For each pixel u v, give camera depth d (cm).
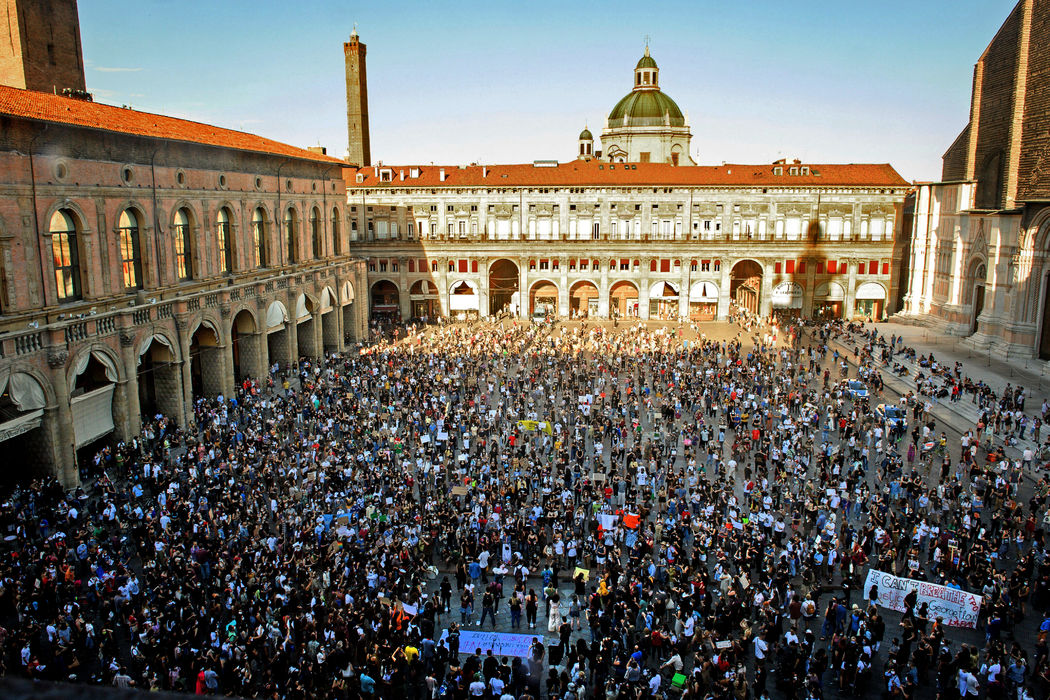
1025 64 8119
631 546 3825
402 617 3012
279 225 7681
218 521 3781
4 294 4350
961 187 9369
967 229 9244
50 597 3192
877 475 5006
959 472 4744
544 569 3712
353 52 11650
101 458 4728
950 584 3412
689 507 4272
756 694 2781
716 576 3562
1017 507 3991
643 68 13038
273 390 6950
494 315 11438
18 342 4294
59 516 3919
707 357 7869
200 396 6594
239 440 5109
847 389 6644
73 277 4950
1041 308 7800
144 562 3462
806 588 3603
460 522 3959
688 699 2609
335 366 7675
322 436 5253
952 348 8631
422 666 2950
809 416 5691
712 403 6238
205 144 6150
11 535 3747
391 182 10962
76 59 6569
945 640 3038
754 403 5969
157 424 5453
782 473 4538
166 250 5809
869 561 3797
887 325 10356
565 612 3456
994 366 7738
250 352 7081
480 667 2838
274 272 7519
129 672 2770
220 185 6575
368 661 2772
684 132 13050
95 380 5194
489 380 7119
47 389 4481
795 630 3184
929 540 3884
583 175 11081
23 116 4284
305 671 2658
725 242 10725
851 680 2889
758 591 3275
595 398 6366
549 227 11000
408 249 10981
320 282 8419
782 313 10925
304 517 3900
